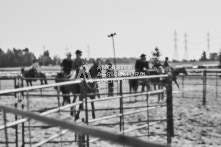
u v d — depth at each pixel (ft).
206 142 21.36
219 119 29.71
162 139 22.45
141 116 31.37
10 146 20.10
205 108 37.27
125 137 4.41
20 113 7.44
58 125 5.82
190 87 69.51
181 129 25.44
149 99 48.06
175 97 48.42
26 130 25.07
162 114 32.58
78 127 5.21
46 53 361.10
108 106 39.83
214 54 310.04
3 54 381.81
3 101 42.91
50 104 42.04
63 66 38.11
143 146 4.17
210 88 67.87
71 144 20.86
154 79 46.26
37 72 63.21
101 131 4.78
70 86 33.47
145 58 47.70
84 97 17.81
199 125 27.02
